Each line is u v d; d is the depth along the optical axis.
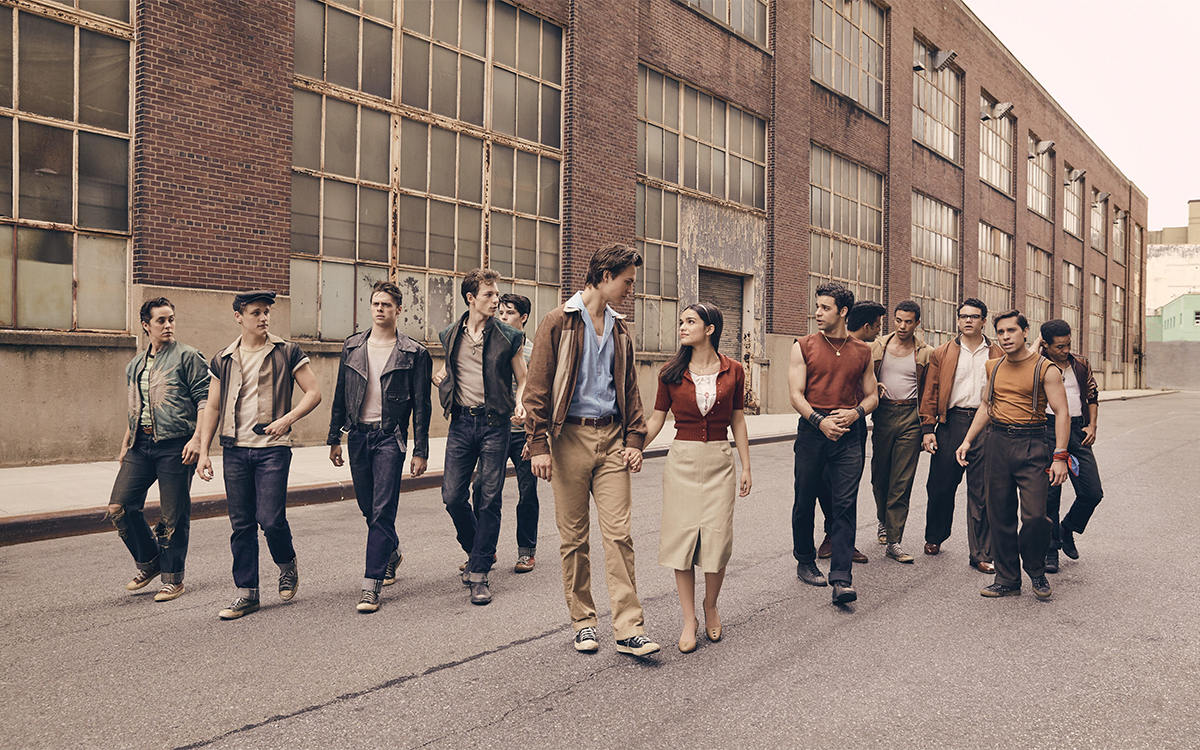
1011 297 32.84
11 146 8.85
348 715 3.04
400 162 12.32
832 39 21.94
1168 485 9.25
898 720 3.03
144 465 4.50
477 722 2.99
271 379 4.32
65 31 9.20
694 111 17.72
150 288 9.62
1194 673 3.54
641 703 3.17
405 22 12.34
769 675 3.48
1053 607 4.55
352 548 5.82
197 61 9.95
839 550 4.55
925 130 26.45
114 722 2.96
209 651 3.72
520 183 14.07
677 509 3.78
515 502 7.79
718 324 3.83
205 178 10.04
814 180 21.34
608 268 3.64
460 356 4.73
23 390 8.84
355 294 11.81
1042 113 35.34
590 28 14.87
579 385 3.67
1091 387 5.54
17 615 4.23
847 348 4.79
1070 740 2.88
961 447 5.32
